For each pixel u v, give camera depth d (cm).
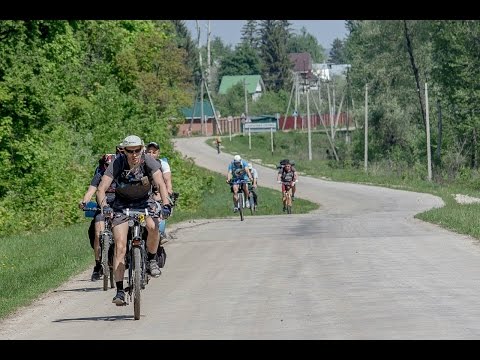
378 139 11150
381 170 9962
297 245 2323
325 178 9281
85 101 5341
